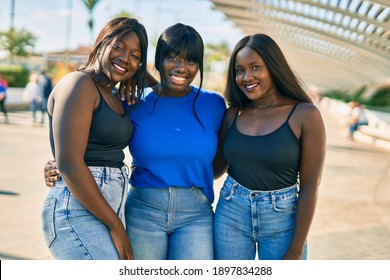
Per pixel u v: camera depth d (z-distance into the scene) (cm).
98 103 271
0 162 929
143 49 288
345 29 2403
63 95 262
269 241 300
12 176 810
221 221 312
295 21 2672
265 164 293
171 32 311
